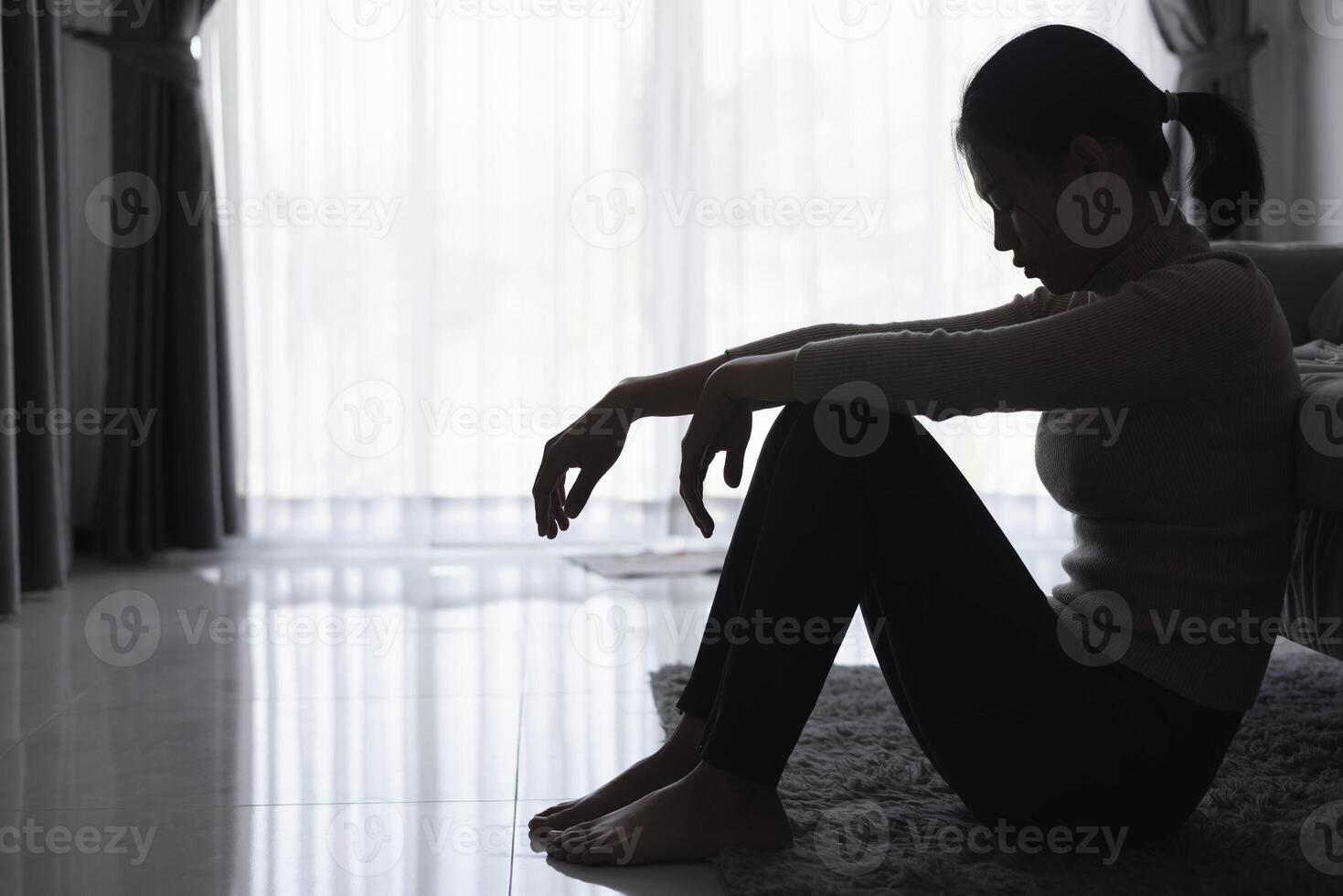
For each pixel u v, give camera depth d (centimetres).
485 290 397
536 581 331
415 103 392
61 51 379
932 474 112
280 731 180
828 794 142
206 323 369
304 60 389
